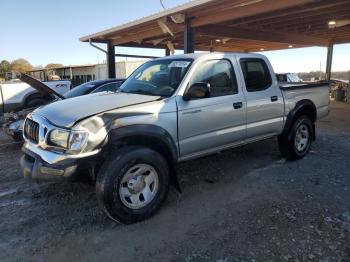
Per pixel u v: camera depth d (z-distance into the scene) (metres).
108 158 3.34
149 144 3.69
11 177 5.06
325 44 17.66
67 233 3.34
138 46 15.47
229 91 4.41
